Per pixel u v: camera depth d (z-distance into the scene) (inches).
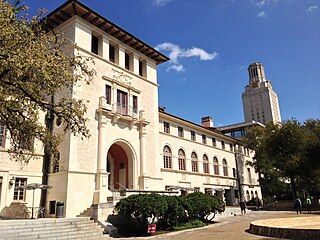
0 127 749.3
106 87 970.7
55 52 526.9
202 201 831.7
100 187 839.1
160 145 1249.4
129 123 1018.1
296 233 458.6
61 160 808.9
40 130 534.9
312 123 1663.4
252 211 1370.6
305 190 1955.0
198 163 1466.5
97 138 888.9
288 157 1510.8
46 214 783.7
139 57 1165.7
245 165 1925.4
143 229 677.3
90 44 953.5
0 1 438.0
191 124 1465.3
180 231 691.4
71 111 521.0
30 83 441.4
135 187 979.3
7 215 703.1
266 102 4685.0
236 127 2402.8
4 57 410.3
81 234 602.5
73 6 888.9
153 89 1185.4
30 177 778.2
